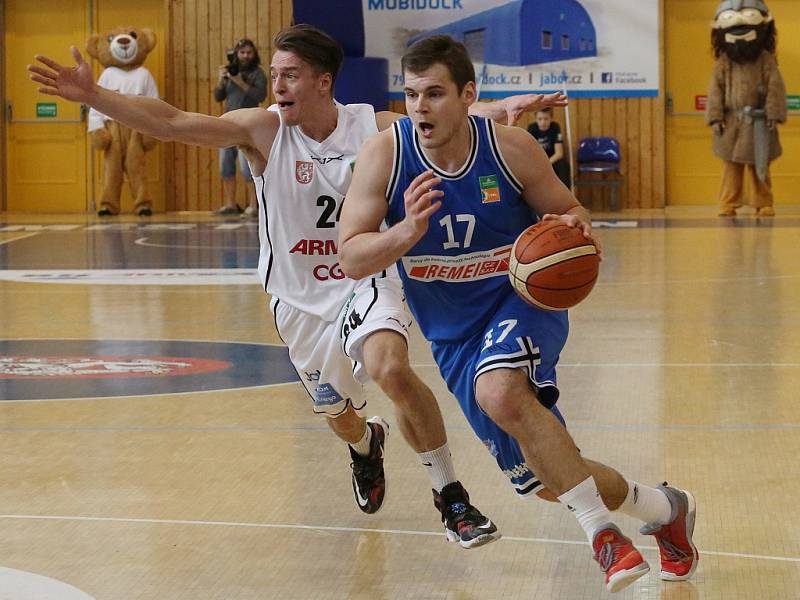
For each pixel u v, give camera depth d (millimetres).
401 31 39094
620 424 10195
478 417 6492
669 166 40688
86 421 10617
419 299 6602
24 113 42312
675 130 40438
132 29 38750
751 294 18438
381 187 6359
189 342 15000
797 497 7980
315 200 7797
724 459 9000
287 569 6754
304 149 7816
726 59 35281
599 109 39594
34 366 13367
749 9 34812
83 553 7023
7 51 42000
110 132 39438
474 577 6598
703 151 40562
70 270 23375
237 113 7926
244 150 8016
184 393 11828
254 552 7047
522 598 6273
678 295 18500
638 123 39594
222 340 15141
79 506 8008
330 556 6977
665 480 8453
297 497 8203
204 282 21281
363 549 7098
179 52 40500
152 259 25312
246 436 10008
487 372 6109
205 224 35562
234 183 39875
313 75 7734
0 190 42562
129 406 11227
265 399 11508
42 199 42625
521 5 38875
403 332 7066
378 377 6867
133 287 20656
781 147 37406
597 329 15430
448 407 11078
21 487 8477
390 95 39281
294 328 7957
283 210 7836
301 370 8086
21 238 30984
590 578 6547
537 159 6398
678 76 40281
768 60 35156
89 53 38969
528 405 6012
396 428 10320
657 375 12336
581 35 39250
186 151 41312
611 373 12492
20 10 41719
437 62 6125
